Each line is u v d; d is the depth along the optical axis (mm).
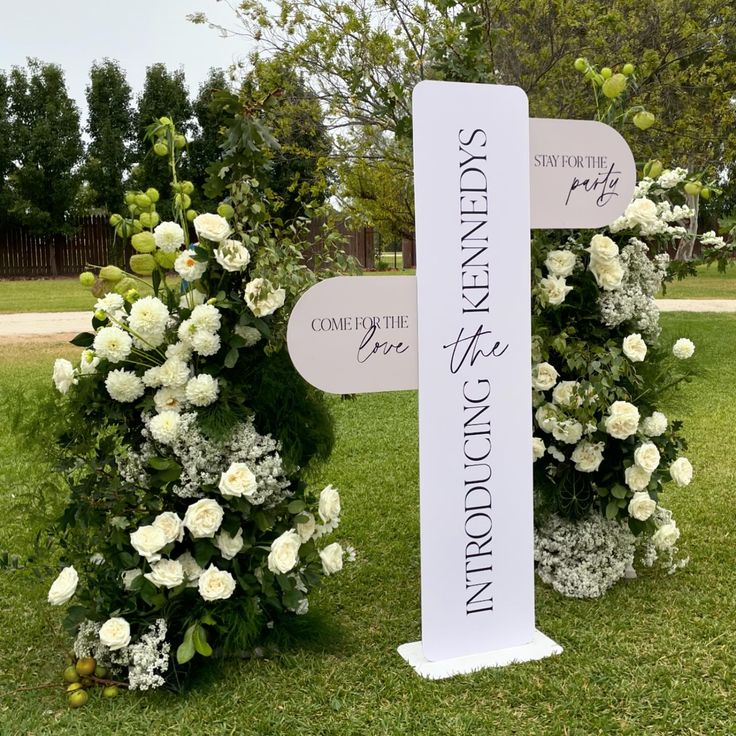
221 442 2688
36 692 2682
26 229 26234
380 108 6195
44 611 3297
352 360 2701
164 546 2605
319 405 2977
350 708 2539
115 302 2797
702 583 3473
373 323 2713
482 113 2730
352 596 3445
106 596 2727
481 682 2686
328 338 2668
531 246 3248
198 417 2695
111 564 2766
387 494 4891
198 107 24688
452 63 3240
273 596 2801
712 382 8016
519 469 2895
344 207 7152
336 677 2727
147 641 2633
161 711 2549
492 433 2842
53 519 2801
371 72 7383
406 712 2506
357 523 4375
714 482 4883
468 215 2738
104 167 26266
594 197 3156
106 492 2676
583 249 3357
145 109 25891
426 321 2713
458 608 2844
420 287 2699
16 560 2918
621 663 2779
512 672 2744
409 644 2961
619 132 3516
